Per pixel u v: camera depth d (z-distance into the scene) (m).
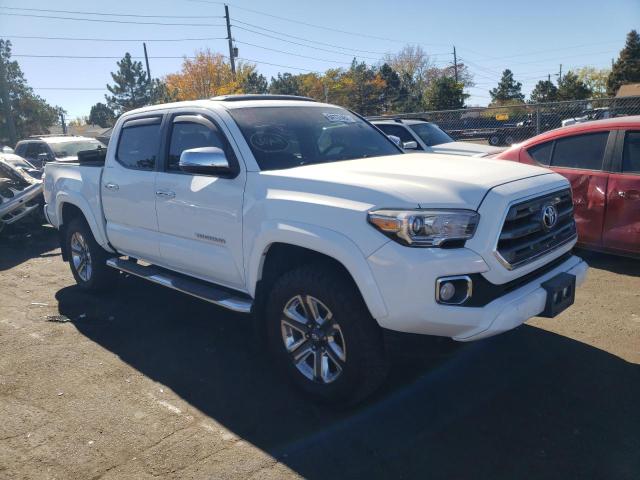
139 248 4.98
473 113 16.36
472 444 3.04
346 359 3.24
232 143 3.98
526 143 6.76
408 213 2.93
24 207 9.27
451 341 3.06
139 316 5.28
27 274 7.20
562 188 3.63
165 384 3.87
